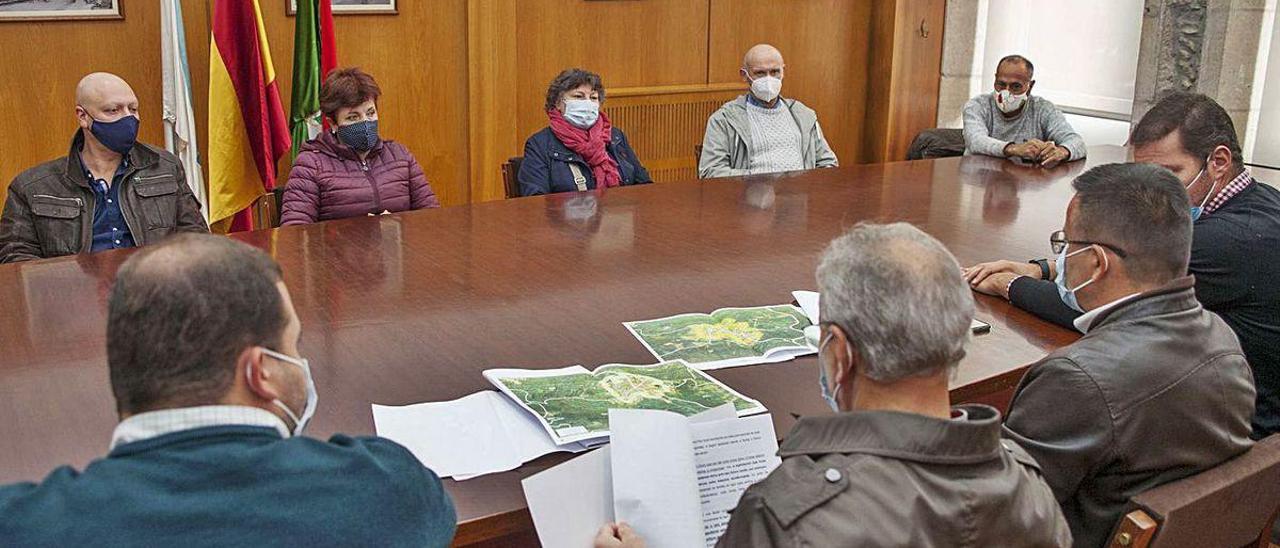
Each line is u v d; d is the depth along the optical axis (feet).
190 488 3.49
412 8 16.40
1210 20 17.10
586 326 7.32
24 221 10.71
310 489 3.63
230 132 14.30
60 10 13.98
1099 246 5.78
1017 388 5.84
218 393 3.63
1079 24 19.86
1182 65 17.58
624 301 7.90
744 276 8.60
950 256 4.22
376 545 3.70
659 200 11.52
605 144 13.58
